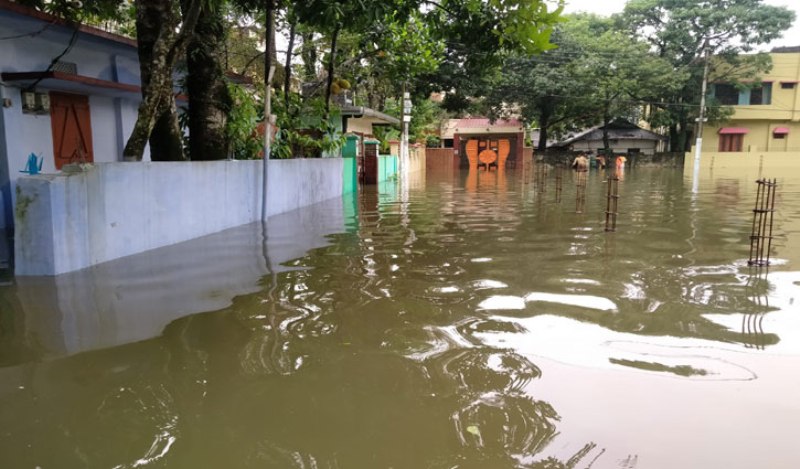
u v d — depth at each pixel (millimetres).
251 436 2814
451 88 28609
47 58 9977
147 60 7785
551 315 4719
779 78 40375
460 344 4055
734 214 11961
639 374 3531
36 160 9625
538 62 36188
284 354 3859
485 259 7059
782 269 6453
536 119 41125
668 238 8703
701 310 4848
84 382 3406
